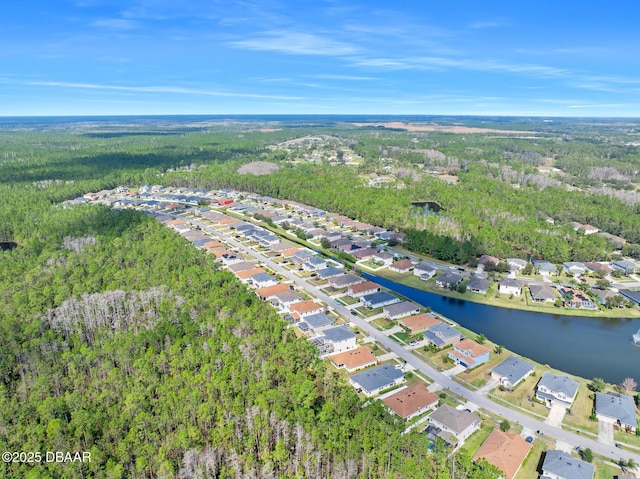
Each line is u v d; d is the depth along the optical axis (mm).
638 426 109875
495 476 89812
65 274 178125
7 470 89938
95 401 110688
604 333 160875
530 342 154125
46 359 127375
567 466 94688
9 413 104938
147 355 126562
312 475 95062
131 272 180750
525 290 193375
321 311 169625
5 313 147875
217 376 115125
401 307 168625
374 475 93250
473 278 198750
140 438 99125
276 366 123000
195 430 100188
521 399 122125
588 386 127312
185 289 167125
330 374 126188
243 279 196125
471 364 135625
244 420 105250
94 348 133625
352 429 101438
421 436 99750
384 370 130625
